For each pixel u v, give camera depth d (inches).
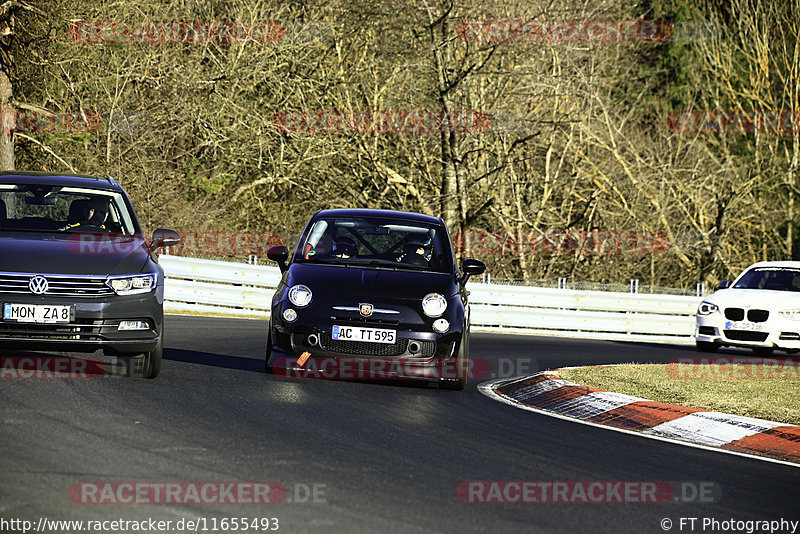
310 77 4596.5
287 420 1139.3
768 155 5905.5
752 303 2539.4
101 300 1290.6
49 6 4072.3
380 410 1261.1
